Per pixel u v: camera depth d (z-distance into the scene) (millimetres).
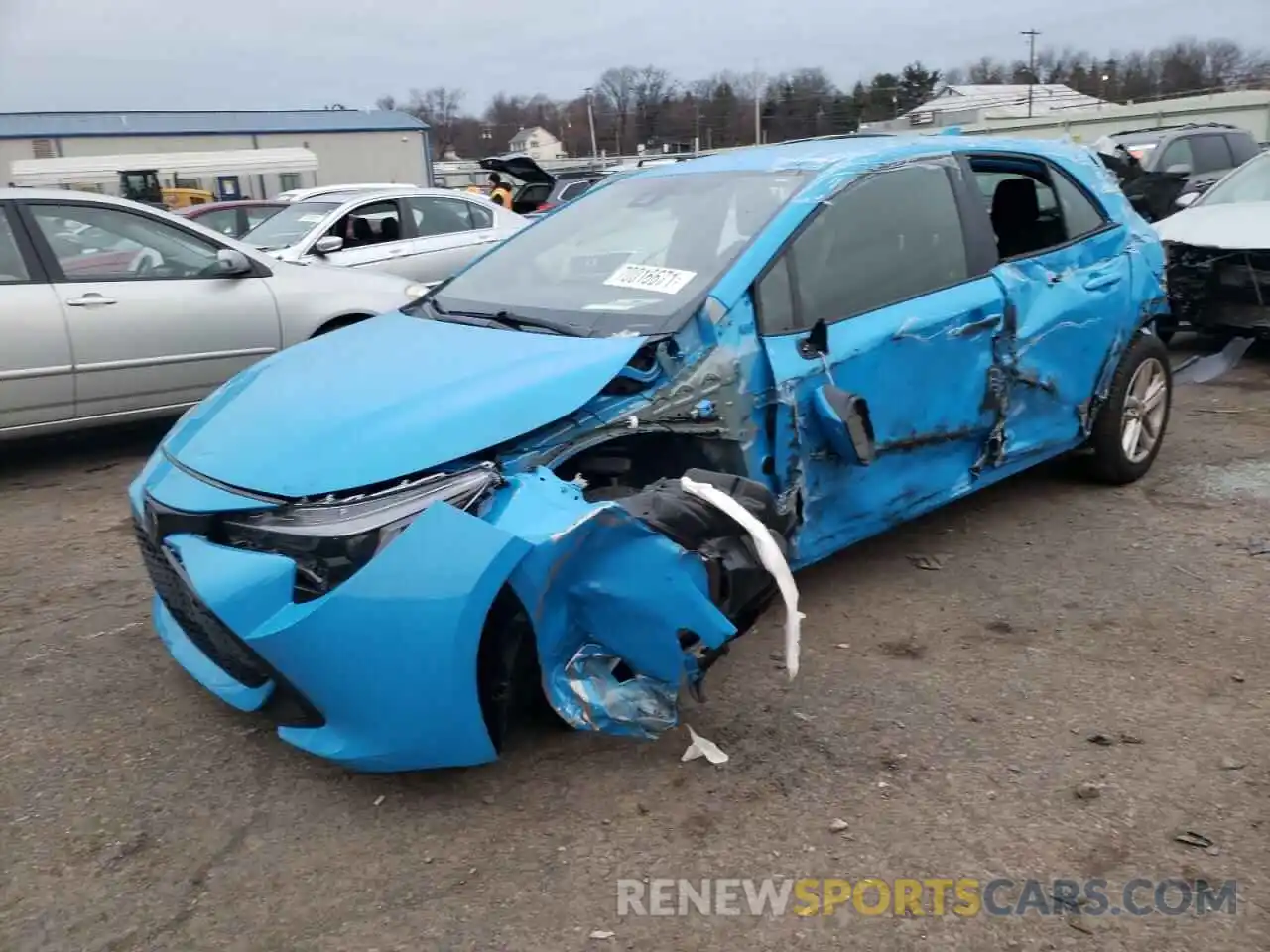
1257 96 33500
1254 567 4285
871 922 2389
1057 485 5367
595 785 2912
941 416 4047
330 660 2633
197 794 2930
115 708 3408
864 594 4117
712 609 2754
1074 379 4723
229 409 3359
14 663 3736
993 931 2354
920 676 3467
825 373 3559
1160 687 3363
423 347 3510
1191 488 5289
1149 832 2664
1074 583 4176
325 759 2879
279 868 2627
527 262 4238
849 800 2816
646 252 3850
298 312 6723
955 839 2654
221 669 3092
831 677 3467
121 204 6215
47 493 5855
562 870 2588
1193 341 9062
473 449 2844
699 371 3297
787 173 3994
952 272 4133
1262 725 3129
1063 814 2740
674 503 2777
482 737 2697
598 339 3322
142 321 6090
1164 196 11508
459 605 2561
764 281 3518
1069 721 3178
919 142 4324
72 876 2611
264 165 31547
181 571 2873
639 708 2879
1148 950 2285
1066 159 4922
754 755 3033
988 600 4043
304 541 2695
